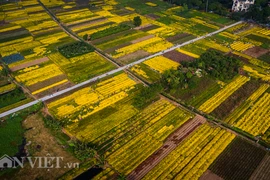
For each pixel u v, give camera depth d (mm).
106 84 86438
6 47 108625
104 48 108750
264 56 106438
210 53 102062
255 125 71812
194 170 58938
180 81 85688
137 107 76750
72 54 103250
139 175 57531
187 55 104500
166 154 62688
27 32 122000
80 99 79375
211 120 73062
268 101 80750
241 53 107938
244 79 91188
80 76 90188
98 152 62750
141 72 93000
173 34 122188
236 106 78562
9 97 78312
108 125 70438
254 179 57562
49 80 88188
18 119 71500
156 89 80500
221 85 87125
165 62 99188
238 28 130250
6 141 65062
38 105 75312
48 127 69188
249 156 62906
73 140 65625
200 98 81312
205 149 64125
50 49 107500
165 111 75688
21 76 90000
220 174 58438
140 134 67938
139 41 114812
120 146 64438
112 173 57781
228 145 65625
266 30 129250
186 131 69312
